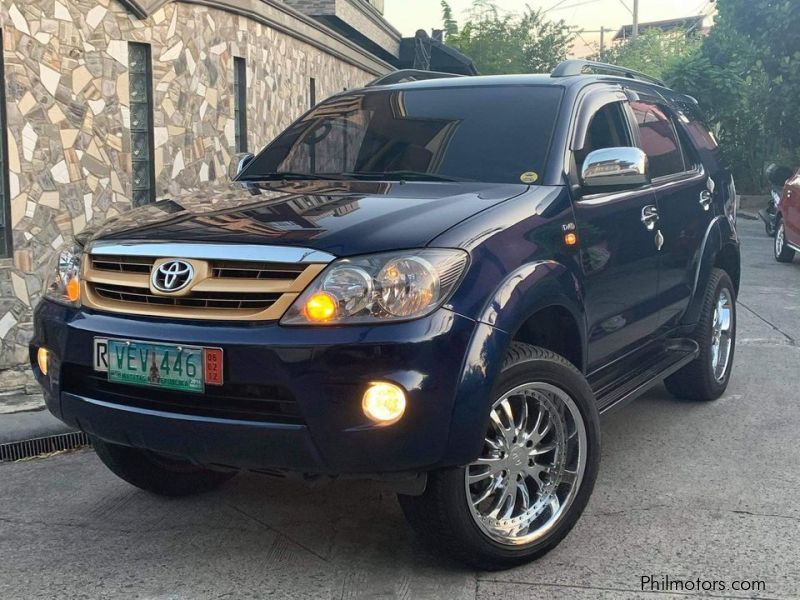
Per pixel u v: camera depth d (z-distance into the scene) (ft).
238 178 14.93
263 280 9.95
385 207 11.10
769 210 51.57
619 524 12.37
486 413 10.00
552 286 11.22
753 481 13.99
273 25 37.47
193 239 10.46
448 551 10.72
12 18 23.17
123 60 26.94
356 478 9.96
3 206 23.31
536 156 12.92
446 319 9.76
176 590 10.59
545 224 11.69
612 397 13.35
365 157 14.07
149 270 10.64
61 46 24.72
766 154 71.61
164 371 10.11
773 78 61.77
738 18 61.16
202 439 10.00
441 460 9.82
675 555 11.43
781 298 30.71
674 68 73.15
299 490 13.76
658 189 15.47
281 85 39.60
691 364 17.69
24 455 15.90
